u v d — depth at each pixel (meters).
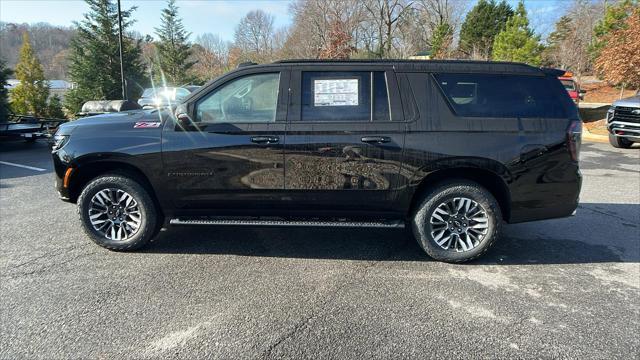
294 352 2.57
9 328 2.79
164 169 3.83
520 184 3.72
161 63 35.81
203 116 3.81
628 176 7.77
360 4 38.44
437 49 30.61
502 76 3.77
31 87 24.44
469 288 3.41
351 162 3.71
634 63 13.46
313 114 3.73
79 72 25.42
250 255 4.06
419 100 3.71
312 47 37.16
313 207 3.88
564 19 31.78
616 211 5.57
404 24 40.50
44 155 10.50
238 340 2.69
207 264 3.84
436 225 3.88
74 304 3.10
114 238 4.06
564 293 3.34
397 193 3.77
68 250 4.13
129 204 4.02
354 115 3.72
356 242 4.45
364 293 3.31
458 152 3.65
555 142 3.70
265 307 3.09
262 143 3.72
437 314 3.01
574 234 4.70
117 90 25.86
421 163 3.69
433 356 2.54
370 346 2.63
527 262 3.94
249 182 3.81
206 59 44.84
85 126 3.98
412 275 3.65
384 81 3.75
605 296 3.29
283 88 3.76
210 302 3.15
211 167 3.80
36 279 3.50
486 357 2.53
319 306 3.11
